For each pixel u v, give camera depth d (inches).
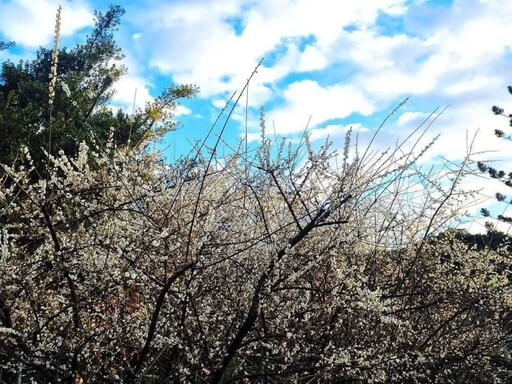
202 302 156.2
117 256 142.4
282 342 153.5
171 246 141.9
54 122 438.3
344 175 156.2
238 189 175.9
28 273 139.6
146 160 199.2
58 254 136.9
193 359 141.6
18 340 138.7
